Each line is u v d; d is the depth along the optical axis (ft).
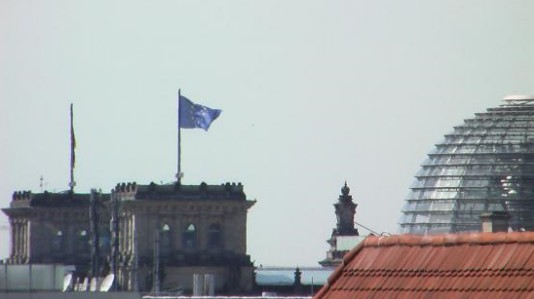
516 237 431.02
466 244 437.58
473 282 426.92
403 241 448.65
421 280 435.94
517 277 422.00
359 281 446.60
